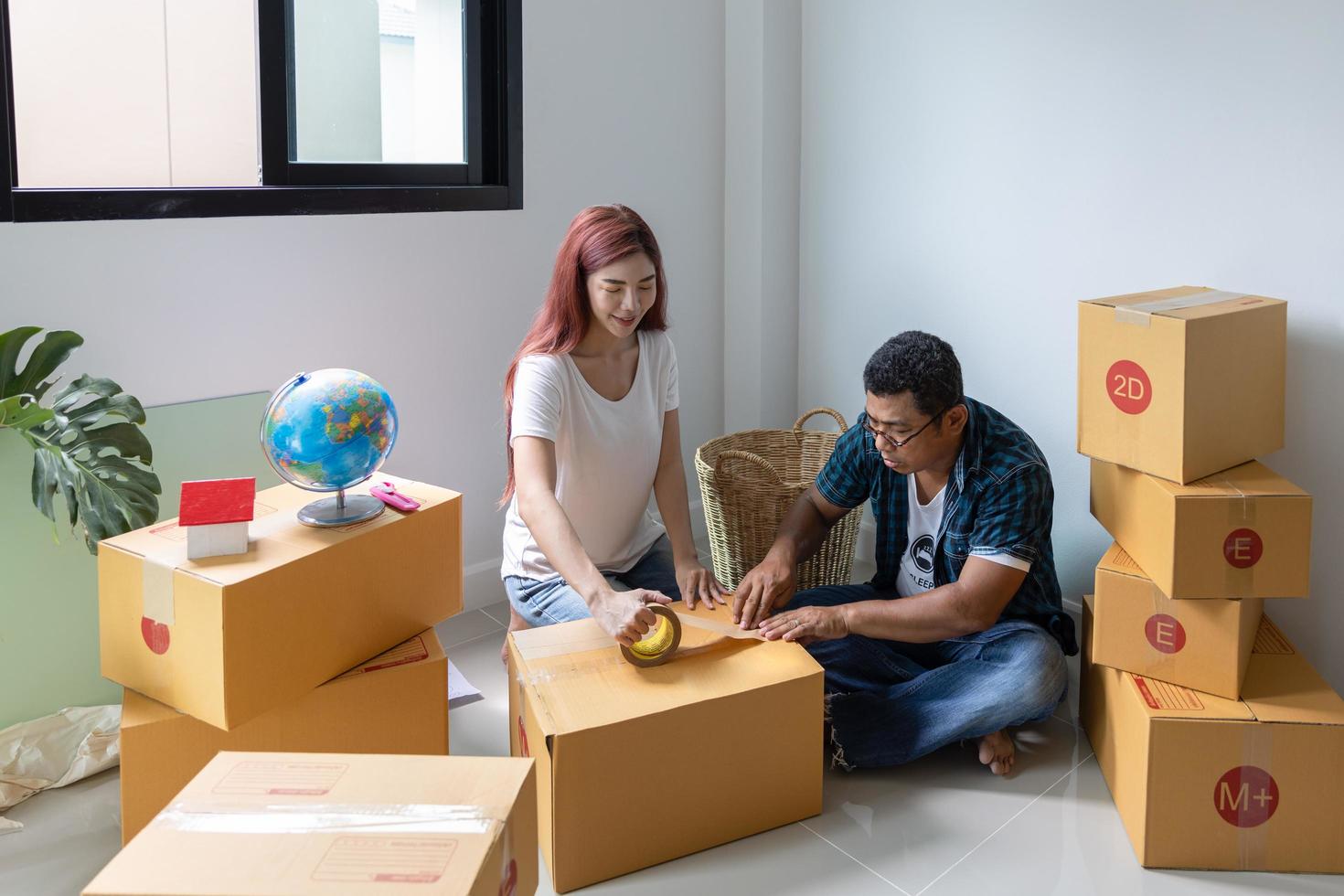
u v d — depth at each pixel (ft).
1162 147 7.70
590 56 9.27
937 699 6.68
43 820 6.24
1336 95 6.82
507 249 9.05
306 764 4.36
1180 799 5.71
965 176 8.97
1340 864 5.70
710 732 5.77
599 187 9.55
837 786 6.64
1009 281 8.79
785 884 5.69
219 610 5.20
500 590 9.50
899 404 6.33
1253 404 6.29
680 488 7.54
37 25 12.07
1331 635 7.36
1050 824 6.24
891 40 9.34
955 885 5.70
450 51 10.16
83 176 12.60
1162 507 5.78
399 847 3.81
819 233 10.29
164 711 5.61
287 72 7.86
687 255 10.32
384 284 8.38
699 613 6.70
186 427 7.43
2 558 6.65
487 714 7.47
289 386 5.78
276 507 6.27
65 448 6.05
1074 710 7.59
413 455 8.77
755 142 10.11
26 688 6.83
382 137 11.98
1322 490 7.25
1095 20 7.94
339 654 5.91
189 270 7.39
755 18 9.89
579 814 5.49
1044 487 6.63
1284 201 7.14
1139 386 6.05
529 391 6.66
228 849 3.78
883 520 7.33
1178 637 5.92
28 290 6.73
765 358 10.50
